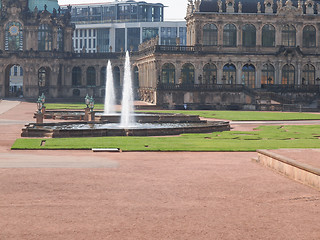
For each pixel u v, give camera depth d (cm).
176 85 12731
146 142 4516
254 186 2491
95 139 4784
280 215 1970
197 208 2064
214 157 3575
